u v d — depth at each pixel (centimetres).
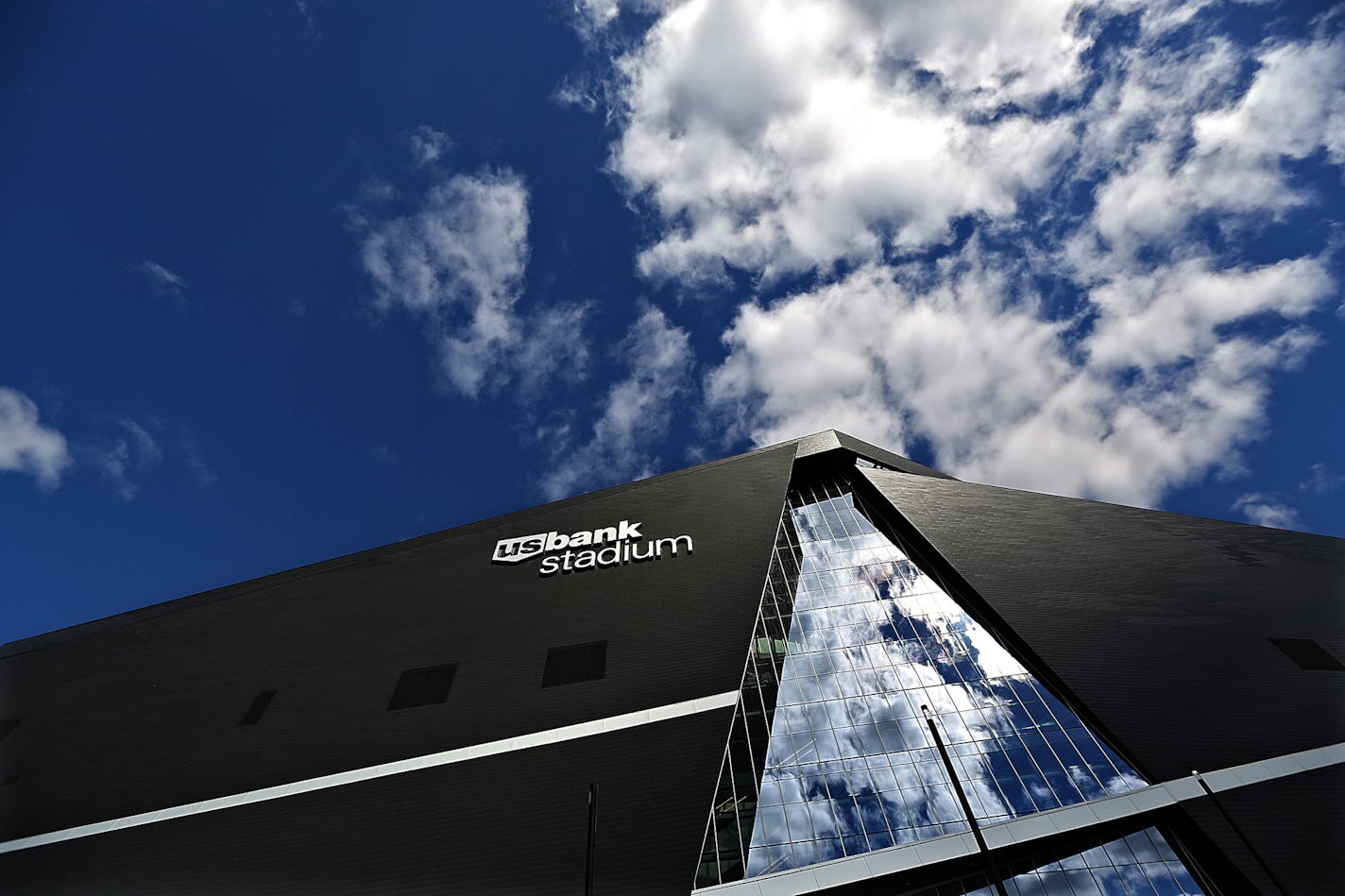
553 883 2303
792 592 3778
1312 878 2062
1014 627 3178
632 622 3359
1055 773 2598
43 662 3831
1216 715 2662
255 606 3875
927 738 2803
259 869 2484
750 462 4647
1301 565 3516
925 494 4347
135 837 2680
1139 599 3309
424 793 2658
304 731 3022
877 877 2272
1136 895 2200
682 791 2522
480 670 3197
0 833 2798
